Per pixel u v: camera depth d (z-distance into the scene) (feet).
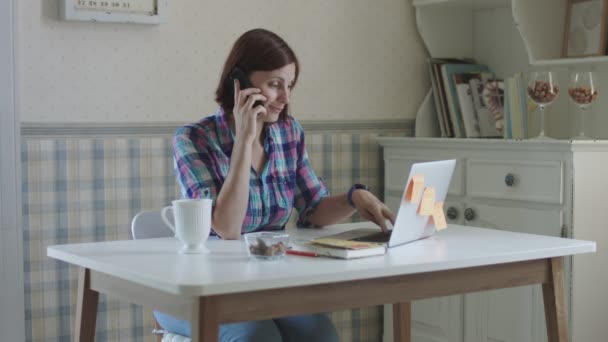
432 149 11.40
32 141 9.93
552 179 9.77
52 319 10.20
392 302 6.23
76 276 10.33
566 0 11.08
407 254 6.54
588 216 9.75
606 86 10.88
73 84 10.16
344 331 12.32
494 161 10.48
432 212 7.26
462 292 6.61
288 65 7.71
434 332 11.47
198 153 7.77
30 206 9.96
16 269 9.77
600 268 9.92
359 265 6.01
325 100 11.97
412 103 12.75
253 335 6.76
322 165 11.99
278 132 8.34
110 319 10.59
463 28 12.78
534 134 11.85
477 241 7.26
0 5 9.49
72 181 10.19
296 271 5.74
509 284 6.90
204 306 5.38
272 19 11.48
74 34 10.14
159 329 7.84
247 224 7.93
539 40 10.96
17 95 9.67
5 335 9.75
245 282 5.39
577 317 9.76
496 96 11.77
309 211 8.50
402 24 12.57
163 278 5.47
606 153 9.87
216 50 11.08
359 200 8.01
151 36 10.62
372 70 12.35
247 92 7.48
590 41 10.61
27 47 9.86
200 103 11.01
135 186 10.60
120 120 10.47
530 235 7.65
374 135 12.43
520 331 10.23
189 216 6.54
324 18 11.90
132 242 7.18
